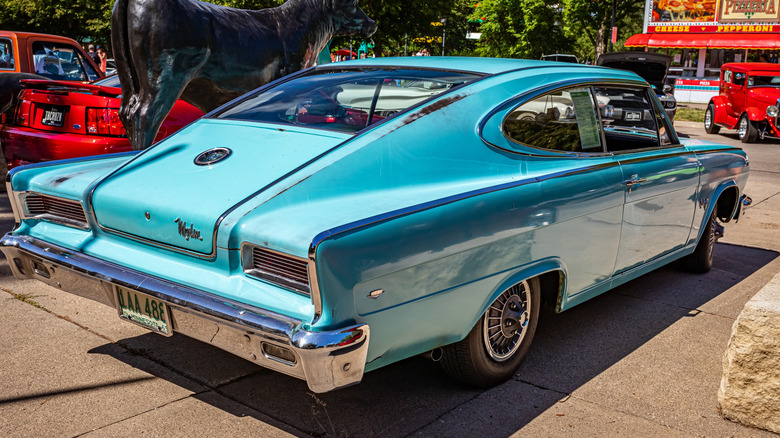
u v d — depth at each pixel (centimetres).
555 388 329
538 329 407
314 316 229
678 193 433
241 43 637
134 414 288
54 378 317
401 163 284
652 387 334
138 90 590
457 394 319
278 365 238
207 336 256
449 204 271
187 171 296
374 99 330
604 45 4056
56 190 313
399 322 256
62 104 619
